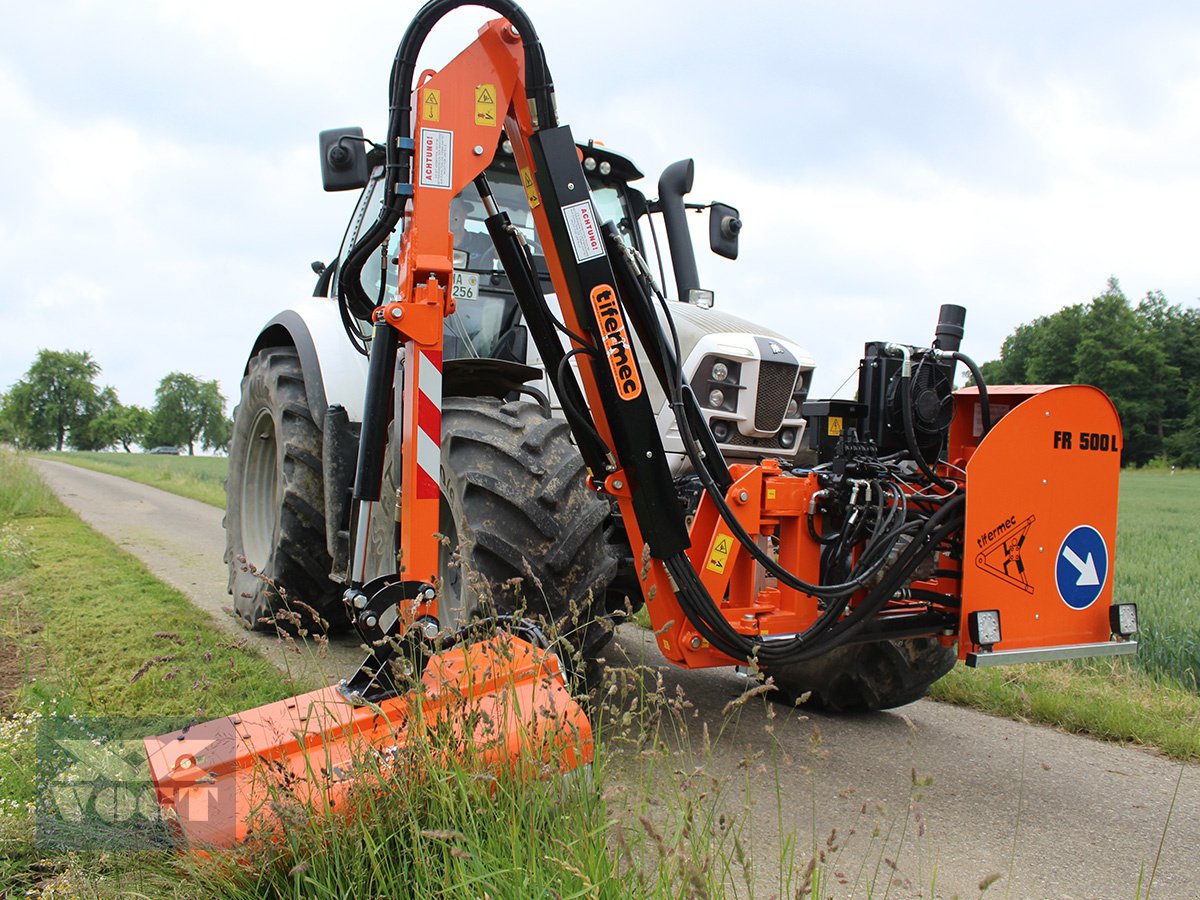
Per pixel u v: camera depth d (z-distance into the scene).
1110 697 4.29
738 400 4.09
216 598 6.24
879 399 3.44
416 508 2.71
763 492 3.21
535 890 1.82
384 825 2.07
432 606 2.67
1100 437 3.27
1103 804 3.15
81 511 12.53
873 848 2.70
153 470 30.22
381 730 2.36
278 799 2.02
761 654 3.08
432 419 2.76
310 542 4.86
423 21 2.81
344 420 4.43
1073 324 68.69
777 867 2.51
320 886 1.91
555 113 2.96
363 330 4.53
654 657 4.96
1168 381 63.16
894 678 3.97
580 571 3.27
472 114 2.88
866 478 3.32
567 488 3.30
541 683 2.48
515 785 2.14
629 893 1.85
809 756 3.52
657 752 2.40
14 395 102.50
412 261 2.78
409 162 2.86
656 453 3.02
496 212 3.07
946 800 3.14
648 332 3.13
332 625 5.36
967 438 3.53
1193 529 16.59
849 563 3.27
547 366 3.16
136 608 5.39
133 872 2.08
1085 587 3.26
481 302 4.28
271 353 5.25
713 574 3.15
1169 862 2.71
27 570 6.75
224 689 3.72
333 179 3.64
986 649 3.05
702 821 2.67
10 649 4.44
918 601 3.41
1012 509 3.11
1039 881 2.56
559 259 3.00
